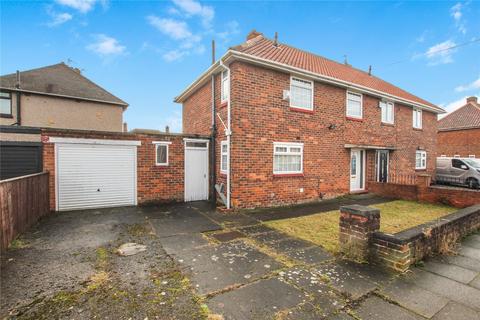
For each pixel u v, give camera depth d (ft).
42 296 9.55
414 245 12.45
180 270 11.94
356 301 9.25
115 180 27.40
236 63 25.93
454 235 16.02
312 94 31.73
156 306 8.91
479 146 69.10
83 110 50.75
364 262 12.77
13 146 23.15
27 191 18.48
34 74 50.62
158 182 29.35
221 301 9.23
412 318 8.21
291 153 29.99
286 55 34.60
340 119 34.73
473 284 10.60
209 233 18.20
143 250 14.64
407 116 45.21
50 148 24.59
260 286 10.39
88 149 26.16
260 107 27.53
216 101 31.12
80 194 25.91
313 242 16.22
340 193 34.88
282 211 26.02
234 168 26.13
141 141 28.37
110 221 21.38
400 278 11.10
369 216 12.77
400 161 43.62
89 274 11.48
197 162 31.55
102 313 8.48
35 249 14.69
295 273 11.61
